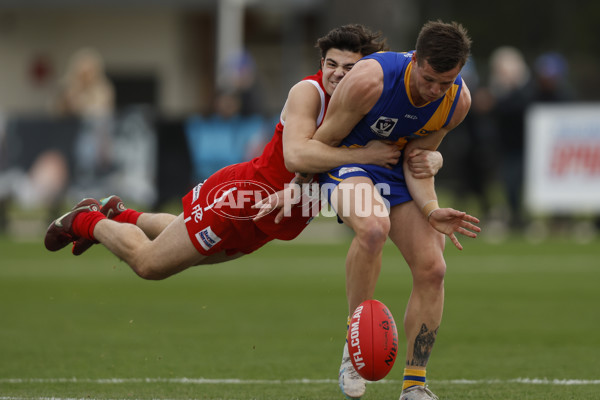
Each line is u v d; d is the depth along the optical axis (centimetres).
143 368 2050
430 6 12194
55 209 5219
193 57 9150
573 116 4884
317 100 1856
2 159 5206
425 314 1731
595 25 11950
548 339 2398
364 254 1716
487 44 12412
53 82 8894
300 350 2273
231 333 2509
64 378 1941
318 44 1883
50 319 2752
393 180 1816
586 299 3116
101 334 2495
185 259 1950
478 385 1856
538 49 12062
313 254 4519
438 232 1775
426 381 1902
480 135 4975
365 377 1638
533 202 4978
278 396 1773
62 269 4031
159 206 5059
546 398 1728
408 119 1756
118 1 8206
